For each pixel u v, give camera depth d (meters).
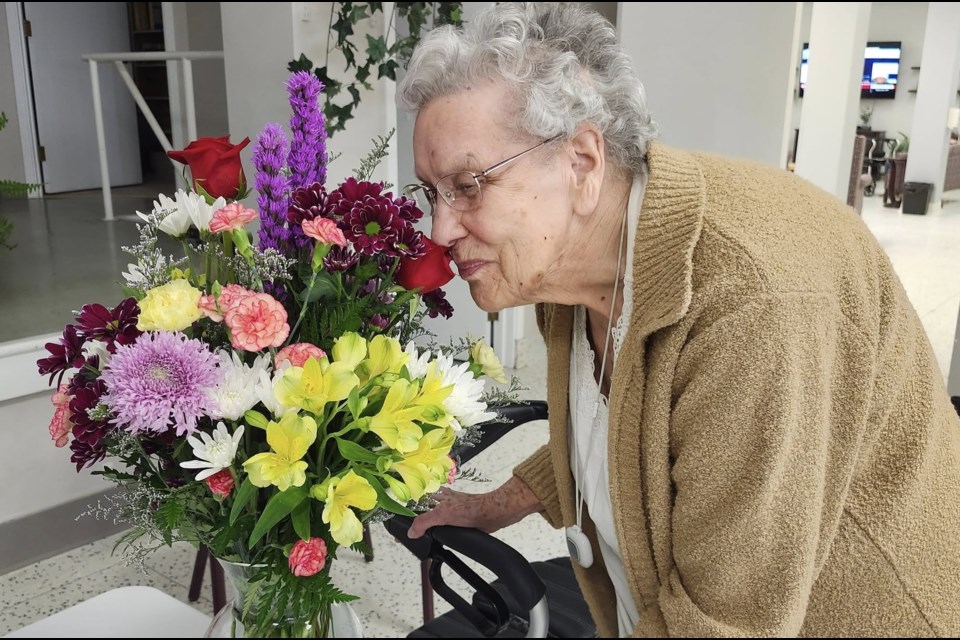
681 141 3.00
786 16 2.70
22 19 3.04
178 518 0.62
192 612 0.78
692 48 2.89
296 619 0.69
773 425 0.75
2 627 0.79
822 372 0.78
